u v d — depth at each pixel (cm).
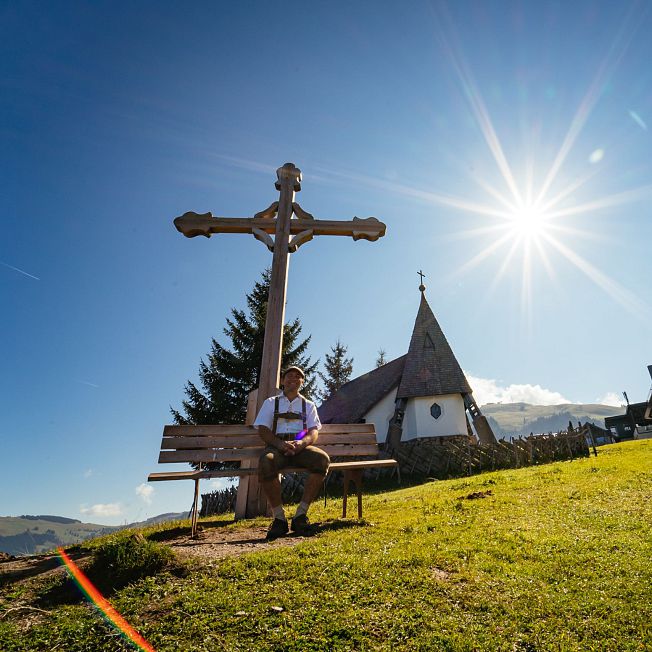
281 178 852
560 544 406
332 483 1841
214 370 2698
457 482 1085
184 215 829
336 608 285
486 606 291
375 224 833
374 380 3266
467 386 2647
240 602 294
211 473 535
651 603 288
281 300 774
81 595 330
